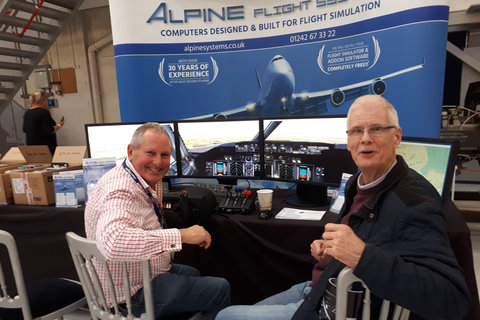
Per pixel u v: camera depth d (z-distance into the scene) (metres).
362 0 2.30
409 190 0.88
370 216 0.92
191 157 2.02
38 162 2.49
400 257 0.75
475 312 1.20
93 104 5.81
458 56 3.66
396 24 2.21
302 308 0.98
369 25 2.31
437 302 0.69
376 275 0.71
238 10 2.63
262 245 1.57
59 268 1.92
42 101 4.26
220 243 1.64
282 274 1.59
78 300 1.42
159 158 1.24
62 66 5.83
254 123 1.83
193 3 2.66
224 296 1.31
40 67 5.84
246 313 1.09
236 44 2.69
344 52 2.44
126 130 2.04
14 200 1.98
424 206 0.81
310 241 1.48
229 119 1.88
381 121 0.96
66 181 1.84
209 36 2.71
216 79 2.77
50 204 1.94
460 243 1.22
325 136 1.62
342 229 0.78
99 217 1.10
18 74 5.99
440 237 0.77
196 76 2.78
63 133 6.11
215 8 2.65
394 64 2.27
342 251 0.75
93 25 5.54
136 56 2.73
